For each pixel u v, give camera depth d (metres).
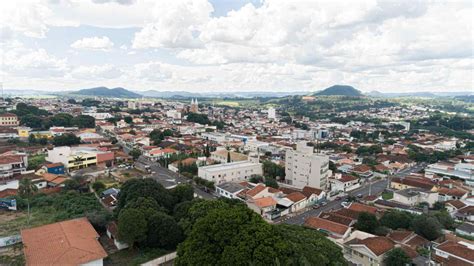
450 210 75.75
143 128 194.38
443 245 50.25
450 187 91.56
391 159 129.75
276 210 72.31
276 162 114.94
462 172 106.69
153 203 56.44
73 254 42.28
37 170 92.81
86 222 54.53
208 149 130.25
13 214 63.31
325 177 94.75
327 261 36.69
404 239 53.78
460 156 132.25
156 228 50.62
